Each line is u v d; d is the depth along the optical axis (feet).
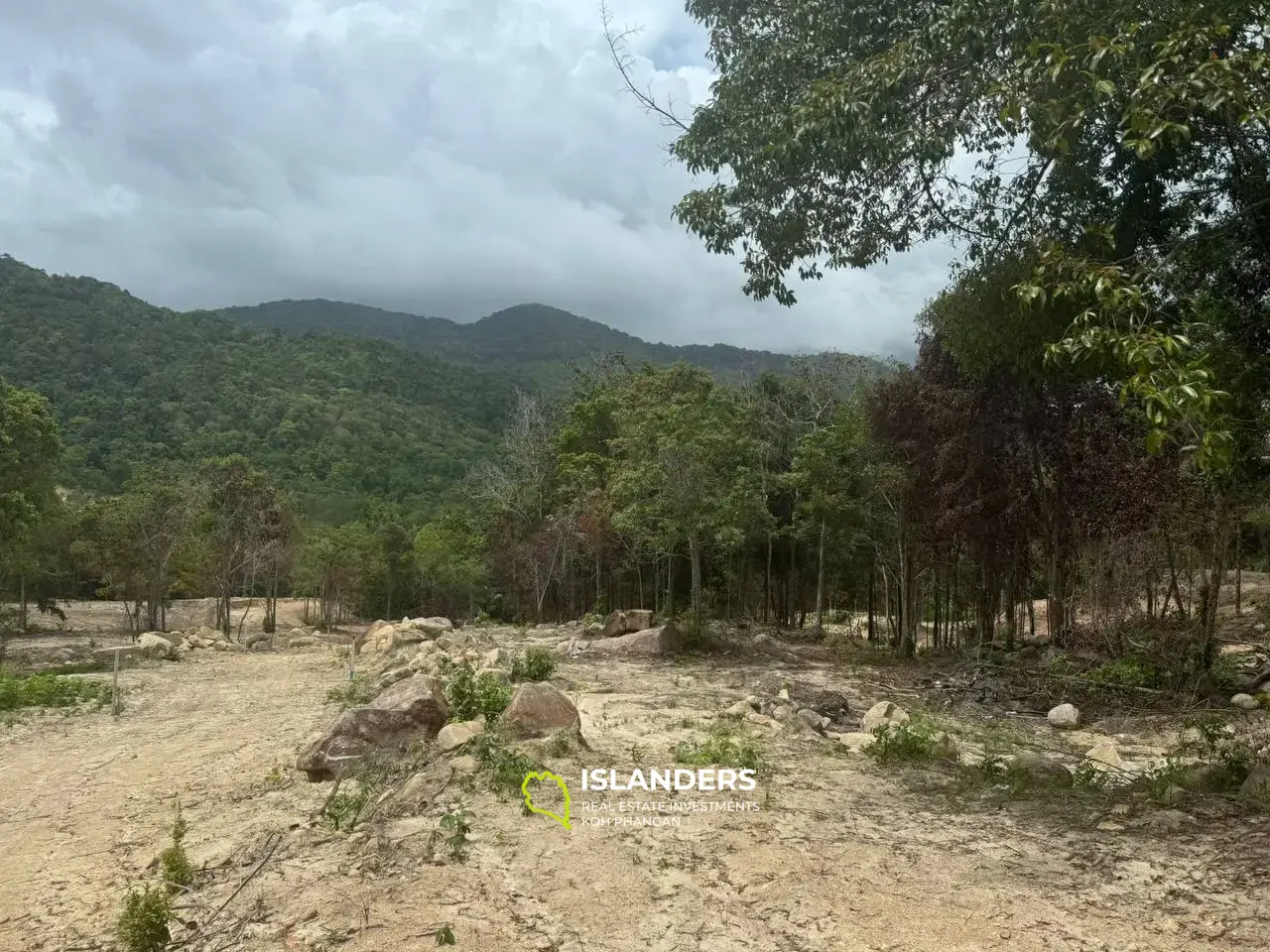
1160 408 14.39
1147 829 18.61
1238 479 38.06
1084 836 18.37
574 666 54.75
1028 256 28.71
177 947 13.97
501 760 23.36
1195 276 29.89
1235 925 13.70
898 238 30.83
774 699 38.91
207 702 46.60
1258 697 37.86
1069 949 13.10
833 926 14.03
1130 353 14.83
